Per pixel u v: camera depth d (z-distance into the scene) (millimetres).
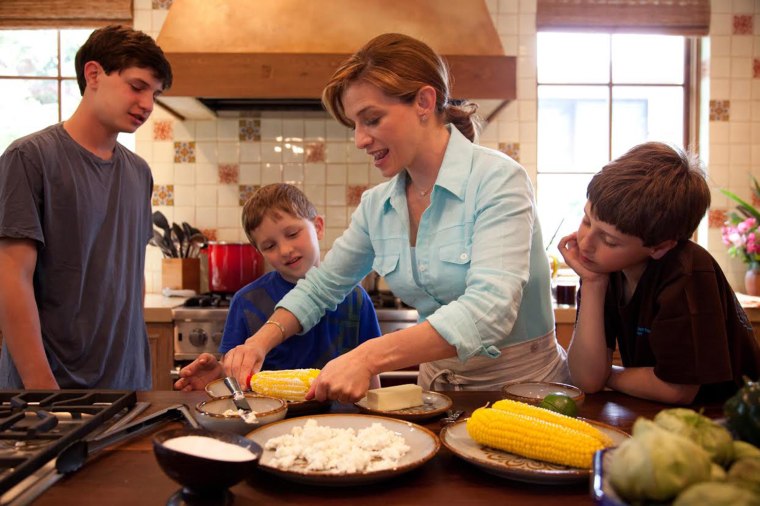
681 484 455
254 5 2217
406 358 900
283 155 2730
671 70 2826
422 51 1029
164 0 2625
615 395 1088
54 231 1323
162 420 903
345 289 1362
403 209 1195
